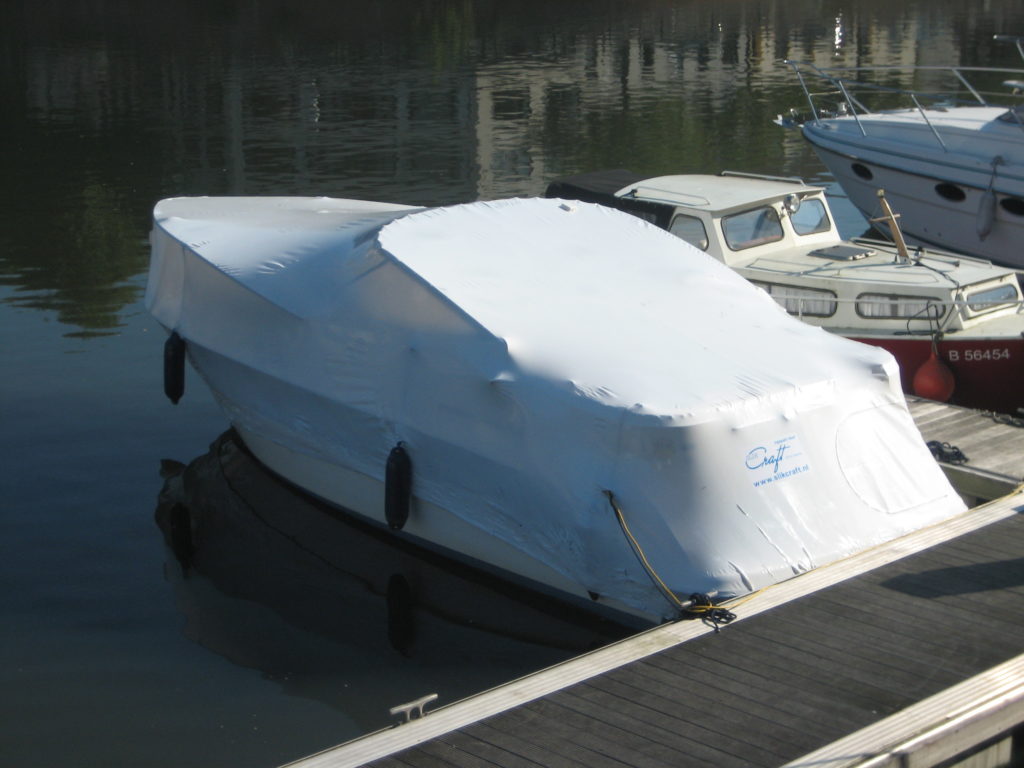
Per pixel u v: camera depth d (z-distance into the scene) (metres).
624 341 13.52
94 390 19.48
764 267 19.19
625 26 63.44
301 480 15.90
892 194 24.92
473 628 13.44
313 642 13.05
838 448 13.06
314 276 15.20
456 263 14.57
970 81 46.03
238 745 11.13
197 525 15.47
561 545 12.63
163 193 30.98
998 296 18.36
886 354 13.90
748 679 10.17
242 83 46.59
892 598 11.50
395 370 13.90
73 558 14.63
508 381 12.85
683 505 12.16
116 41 57.56
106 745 11.10
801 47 56.47
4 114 41.38
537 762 9.06
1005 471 14.83
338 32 60.81
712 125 39.06
